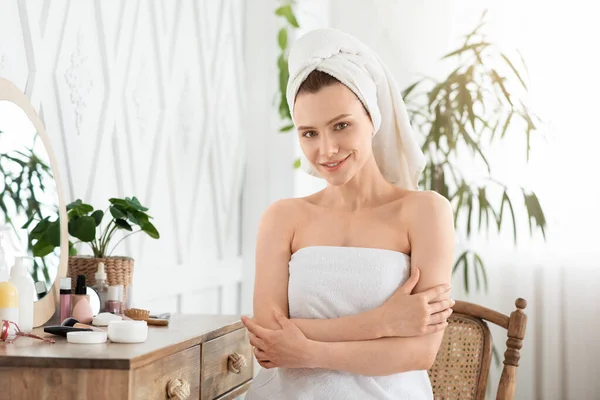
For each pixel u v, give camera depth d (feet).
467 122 11.69
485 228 11.64
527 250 11.48
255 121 11.59
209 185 10.39
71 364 4.12
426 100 12.10
